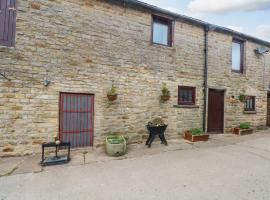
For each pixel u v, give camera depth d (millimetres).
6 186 3793
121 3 6828
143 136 7258
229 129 9367
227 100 9336
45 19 5730
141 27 7199
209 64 8773
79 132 6293
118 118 6801
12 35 5418
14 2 5473
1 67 5266
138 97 7148
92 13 6363
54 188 3740
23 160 5180
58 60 5887
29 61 5543
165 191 3654
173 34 7871
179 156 5738
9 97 5348
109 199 3375
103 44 6527
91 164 5035
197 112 8453
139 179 4164
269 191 3662
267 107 11562
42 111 5707
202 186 3857
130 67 6988
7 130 5348
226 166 4961
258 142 7516
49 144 5113
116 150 5668
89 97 6422
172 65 7836
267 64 11062
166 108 7703
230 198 3406
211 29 8719
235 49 9930
